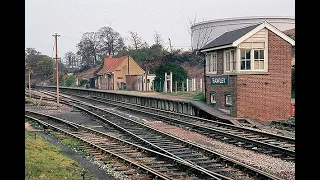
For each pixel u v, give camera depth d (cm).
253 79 2075
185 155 1196
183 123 1923
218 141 1494
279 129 1806
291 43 2109
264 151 1268
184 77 4503
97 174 977
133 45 7512
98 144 1411
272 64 2098
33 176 855
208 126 1817
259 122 2025
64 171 952
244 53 2092
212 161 1105
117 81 5697
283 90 2111
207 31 5684
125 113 2491
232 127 1764
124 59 5766
